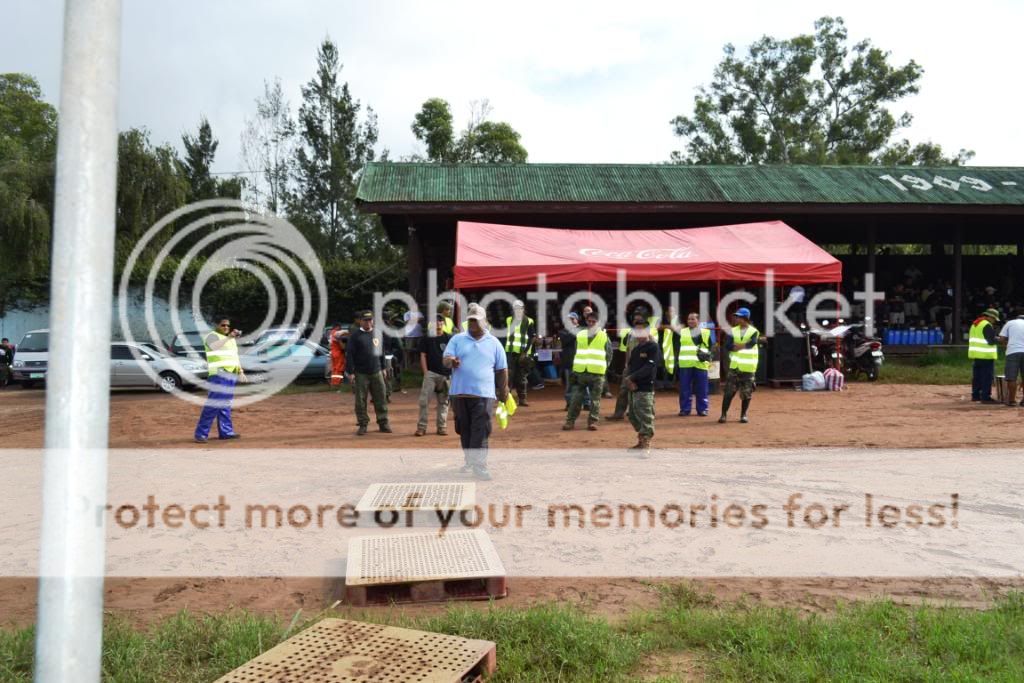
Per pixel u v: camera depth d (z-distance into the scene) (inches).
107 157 85.9
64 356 84.0
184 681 156.3
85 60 84.8
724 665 162.1
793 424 515.2
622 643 169.3
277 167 1958.7
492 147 1788.9
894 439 444.8
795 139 2175.2
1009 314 1061.8
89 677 85.1
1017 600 195.3
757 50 2218.3
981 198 974.4
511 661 161.6
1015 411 574.6
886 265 1263.5
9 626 187.9
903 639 172.6
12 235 1047.6
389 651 155.8
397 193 936.9
